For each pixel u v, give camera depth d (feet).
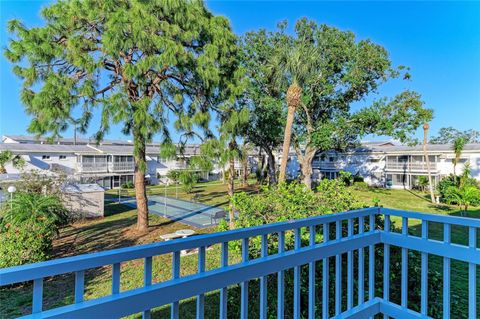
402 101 46.78
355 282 9.18
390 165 76.23
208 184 82.79
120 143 101.30
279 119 46.14
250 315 9.39
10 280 2.68
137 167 26.55
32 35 20.79
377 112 47.37
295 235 5.53
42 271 2.89
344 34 48.26
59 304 13.91
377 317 7.75
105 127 22.29
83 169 71.97
